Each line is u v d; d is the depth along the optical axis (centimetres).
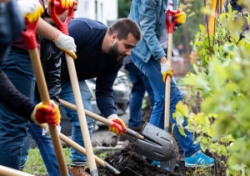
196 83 372
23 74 534
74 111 688
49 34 539
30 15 440
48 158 610
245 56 334
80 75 685
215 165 614
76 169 701
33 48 448
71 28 657
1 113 539
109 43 658
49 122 459
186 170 765
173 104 804
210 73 354
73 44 551
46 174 815
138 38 655
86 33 657
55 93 604
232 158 434
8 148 541
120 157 780
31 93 548
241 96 357
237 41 513
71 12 576
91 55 666
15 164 548
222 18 566
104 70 687
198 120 485
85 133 559
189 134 758
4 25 333
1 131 541
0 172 392
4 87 445
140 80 1030
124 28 652
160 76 811
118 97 1207
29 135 632
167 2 820
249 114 322
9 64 529
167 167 754
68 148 955
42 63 577
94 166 558
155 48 795
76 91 557
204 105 333
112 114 695
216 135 331
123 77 1245
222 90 334
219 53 475
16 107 449
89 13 2008
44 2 581
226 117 327
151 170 746
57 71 598
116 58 667
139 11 805
